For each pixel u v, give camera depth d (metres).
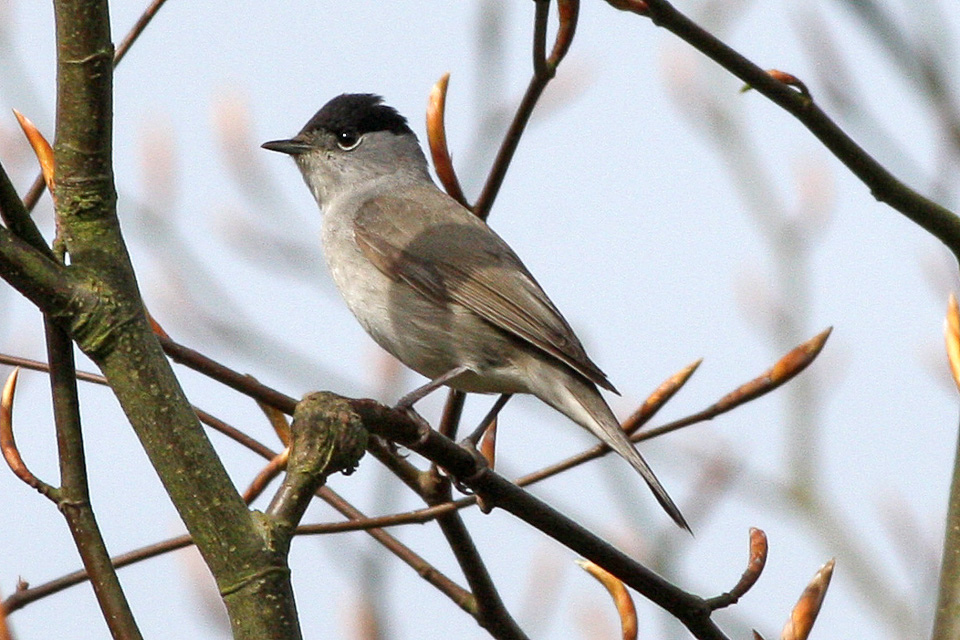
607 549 6.18
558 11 6.93
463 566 6.99
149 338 4.93
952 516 6.51
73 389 5.13
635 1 6.43
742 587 6.25
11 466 5.07
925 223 7.03
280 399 6.06
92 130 4.99
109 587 4.95
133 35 7.20
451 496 7.26
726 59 6.64
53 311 4.86
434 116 7.41
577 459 7.09
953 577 6.36
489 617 7.10
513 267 11.05
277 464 6.45
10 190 4.81
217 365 6.01
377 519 6.54
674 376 7.03
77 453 5.10
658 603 6.25
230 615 4.72
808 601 5.59
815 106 6.70
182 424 4.84
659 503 7.68
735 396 6.75
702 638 6.26
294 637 4.74
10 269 4.81
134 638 4.87
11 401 5.17
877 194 6.94
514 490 6.18
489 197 7.48
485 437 7.83
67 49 4.97
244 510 4.82
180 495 4.78
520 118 7.25
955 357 6.30
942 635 6.24
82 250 4.97
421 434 5.82
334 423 5.08
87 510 5.05
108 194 5.04
